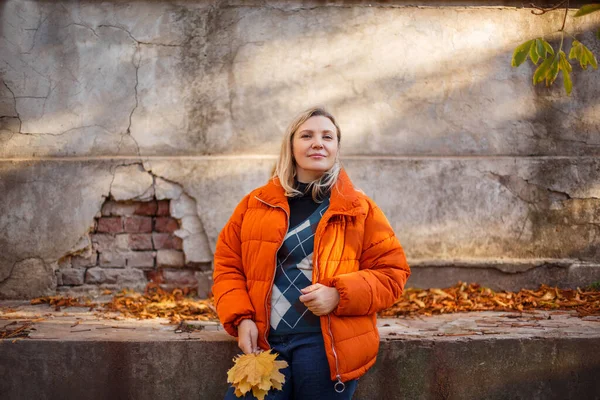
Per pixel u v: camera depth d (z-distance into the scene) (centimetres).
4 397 268
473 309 338
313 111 236
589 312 328
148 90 379
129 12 378
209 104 382
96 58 377
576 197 387
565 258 386
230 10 382
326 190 233
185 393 271
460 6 390
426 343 275
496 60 392
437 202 384
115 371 270
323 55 385
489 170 385
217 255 242
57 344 268
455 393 276
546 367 277
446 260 380
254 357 213
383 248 231
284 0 384
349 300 212
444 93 391
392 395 274
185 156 379
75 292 374
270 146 384
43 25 374
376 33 388
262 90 384
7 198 367
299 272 223
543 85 392
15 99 372
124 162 375
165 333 282
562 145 393
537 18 392
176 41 380
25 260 368
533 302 348
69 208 371
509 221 386
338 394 216
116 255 381
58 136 375
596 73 393
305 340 219
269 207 232
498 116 392
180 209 377
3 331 281
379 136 388
